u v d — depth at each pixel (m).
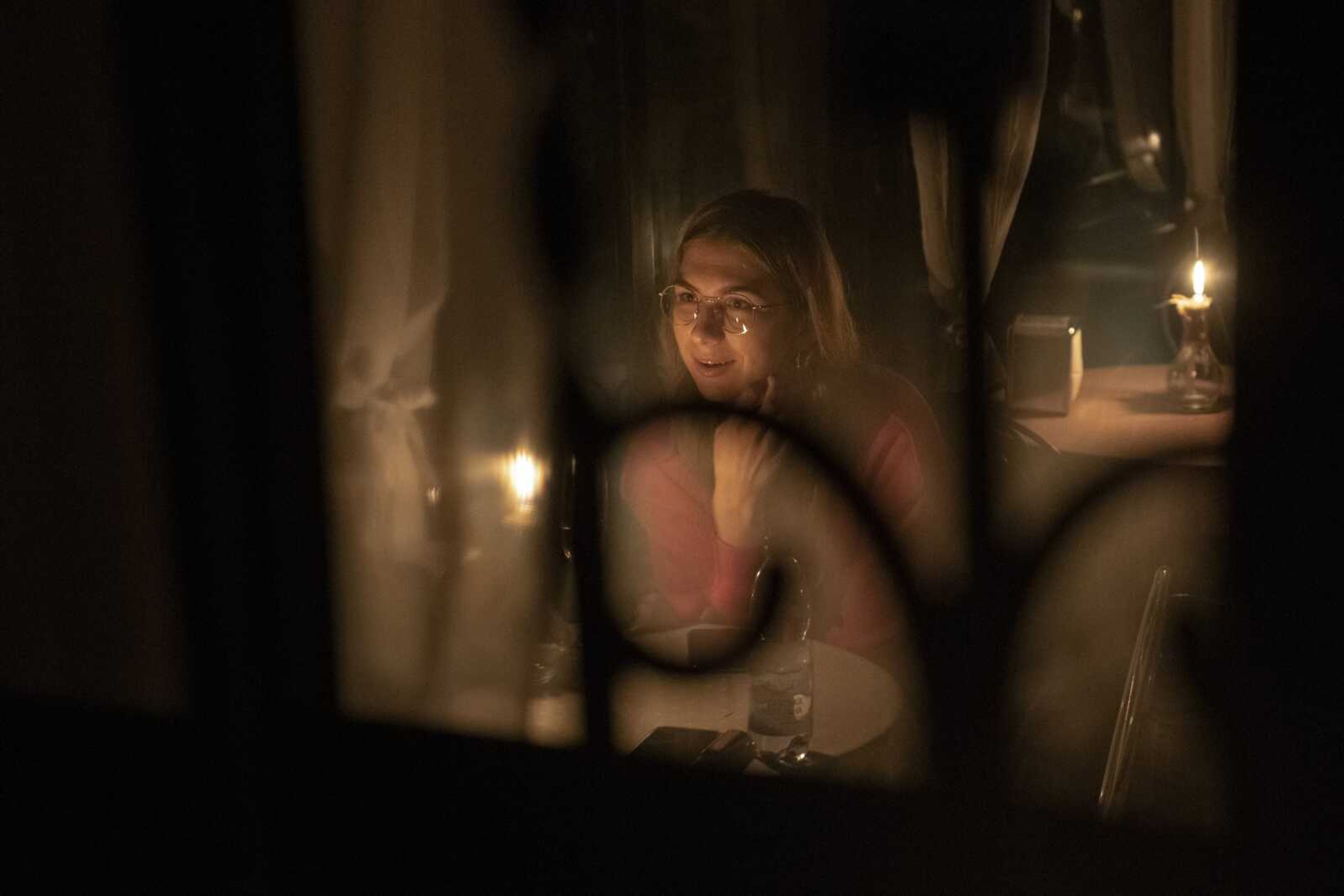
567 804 0.96
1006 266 3.05
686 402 0.78
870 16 0.54
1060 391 2.37
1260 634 0.66
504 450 2.00
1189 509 1.67
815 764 1.00
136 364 1.41
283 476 1.07
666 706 1.12
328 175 1.81
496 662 1.84
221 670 1.06
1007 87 0.55
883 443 1.54
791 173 2.68
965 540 0.66
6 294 1.42
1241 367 0.60
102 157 1.37
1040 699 1.50
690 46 2.60
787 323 1.58
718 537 1.58
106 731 1.34
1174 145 3.09
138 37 1.04
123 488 1.45
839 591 1.47
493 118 1.98
